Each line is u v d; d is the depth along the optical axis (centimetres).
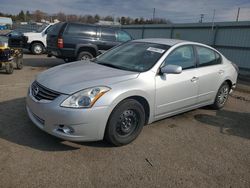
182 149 389
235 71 606
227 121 530
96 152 355
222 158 373
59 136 332
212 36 1565
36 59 1294
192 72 474
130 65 427
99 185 288
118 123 363
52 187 278
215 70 534
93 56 1015
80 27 979
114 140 364
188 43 487
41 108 340
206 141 425
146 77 394
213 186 306
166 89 419
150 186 295
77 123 326
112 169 320
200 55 509
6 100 543
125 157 350
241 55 1405
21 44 955
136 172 319
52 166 315
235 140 441
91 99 331
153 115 416
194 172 331
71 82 349
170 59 440
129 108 368
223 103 599
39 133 394
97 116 334
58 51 966
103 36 1022
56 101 330
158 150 379
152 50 448
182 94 455
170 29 1897
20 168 305
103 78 362
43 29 1523
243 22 1376
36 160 324
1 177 286
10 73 850
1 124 418
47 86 351
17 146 353
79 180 294
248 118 563
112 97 342
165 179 310
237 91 879
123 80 368
